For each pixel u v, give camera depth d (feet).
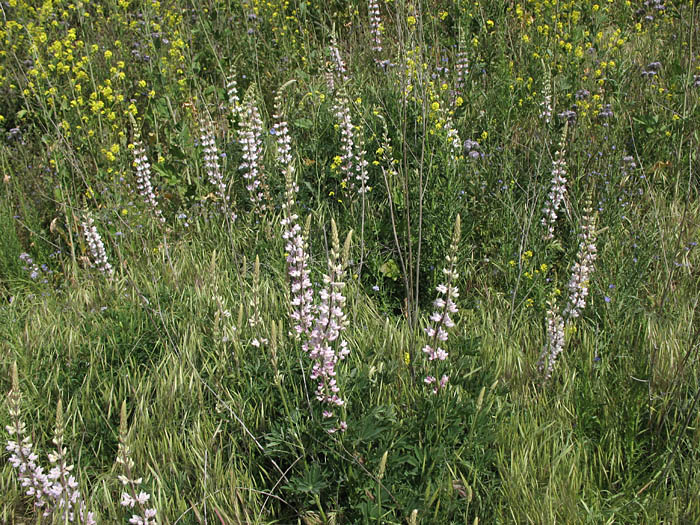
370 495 2.23
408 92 4.28
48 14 6.44
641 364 2.90
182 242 4.30
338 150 4.65
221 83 5.99
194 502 2.39
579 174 4.19
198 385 2.78
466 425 2.49
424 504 2.15
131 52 6.33
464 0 6.10
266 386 2.77
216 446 2.68
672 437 2.63
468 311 3.51
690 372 2.82
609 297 3.34
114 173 4.49
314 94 5.13
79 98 4.91
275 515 2.45
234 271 3.87
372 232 4.06
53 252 4.45
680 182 4.18
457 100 4.58
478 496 2.27
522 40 5.82
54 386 3.01
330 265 2.22
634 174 4.33
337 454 2.30
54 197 4.58
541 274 3.56
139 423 2.73
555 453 2.51
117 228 4.24
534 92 5.04
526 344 3.17
